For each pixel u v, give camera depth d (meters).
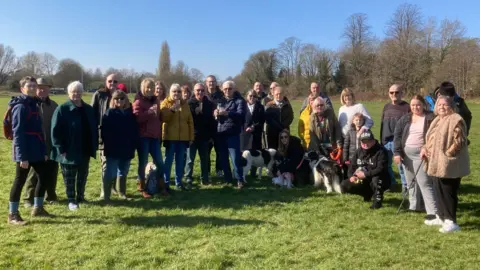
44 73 96.12
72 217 5.76
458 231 5.23
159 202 6.69
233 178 8.57
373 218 5.88
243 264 4.24
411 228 5.42
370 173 6.43
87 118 6.10
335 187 7.44
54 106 6.47
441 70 51.34
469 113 6.42
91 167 9.75
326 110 8.01
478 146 14.12
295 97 68.69
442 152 5.08
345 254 4.51
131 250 4.59
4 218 5.64
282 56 77.56
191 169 7.83
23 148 5.26
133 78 70.75
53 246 4.67
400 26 61.62
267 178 8.73
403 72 55.34
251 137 8.60
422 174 5.70
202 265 4.20
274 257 4.41
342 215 6.01
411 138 5.85
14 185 5.40
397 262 4.33
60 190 7.33
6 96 67.06
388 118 7.48
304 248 4.68
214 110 7.75
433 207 5.67
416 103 5.86
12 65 93.19
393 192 7.48
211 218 5.82
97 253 4.48
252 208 6.37
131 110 6.64
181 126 7.28
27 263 4.20
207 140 7.90
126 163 6.83
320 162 7.65
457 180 5.19
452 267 4.19
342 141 7.85
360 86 62.25
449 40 58.75
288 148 8.11
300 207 6.44
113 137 6.37
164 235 5.07
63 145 5.90
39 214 5.78
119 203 6.57
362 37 71.50
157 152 7.03
